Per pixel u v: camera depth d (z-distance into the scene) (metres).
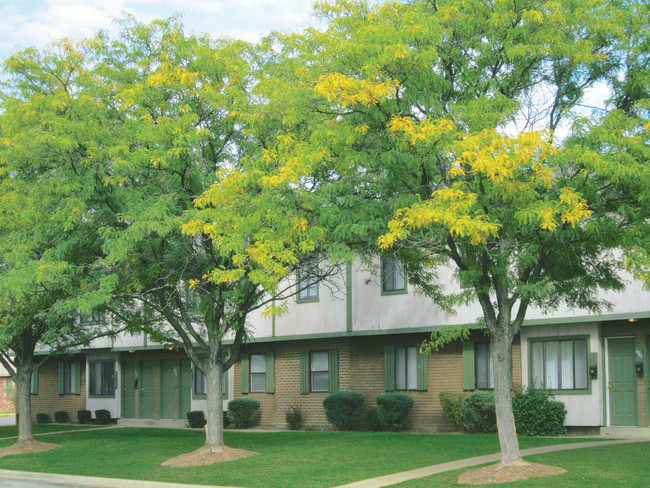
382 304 24.55
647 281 12.38
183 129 16.94
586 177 12.62
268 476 15.64
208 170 18.03
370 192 14.74
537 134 11.92
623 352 20.41
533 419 20.62
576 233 13.14
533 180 12.68
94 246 17.81
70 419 37.00
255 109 17.06
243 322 19.27
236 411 28.31
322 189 14.44
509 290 13.94
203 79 17.97
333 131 14.02
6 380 53.81
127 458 20.02
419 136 12.45
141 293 18.19
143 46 18.98
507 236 13.66
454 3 14.45
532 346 21.95
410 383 24.47
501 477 13.36
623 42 13.97
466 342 22.97
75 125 16.64
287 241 14.99
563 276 14.55
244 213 15.25
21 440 23.75
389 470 15.59
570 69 14.49
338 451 18.66
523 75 14.38
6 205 17.98
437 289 17.69
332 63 14.27
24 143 16.81
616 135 12.62
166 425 31.58
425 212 12.07
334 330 25.78
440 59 14.82
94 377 36.06
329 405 25.27
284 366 27.97
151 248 17.53
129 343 33.16
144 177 17.78
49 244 17.94
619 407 20.31
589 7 14.12
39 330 24.05
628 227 12.59
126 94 17.55
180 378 32.09
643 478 12.95
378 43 13.48
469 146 12.08
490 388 22.55
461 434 21.50
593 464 14.39
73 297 18.05
